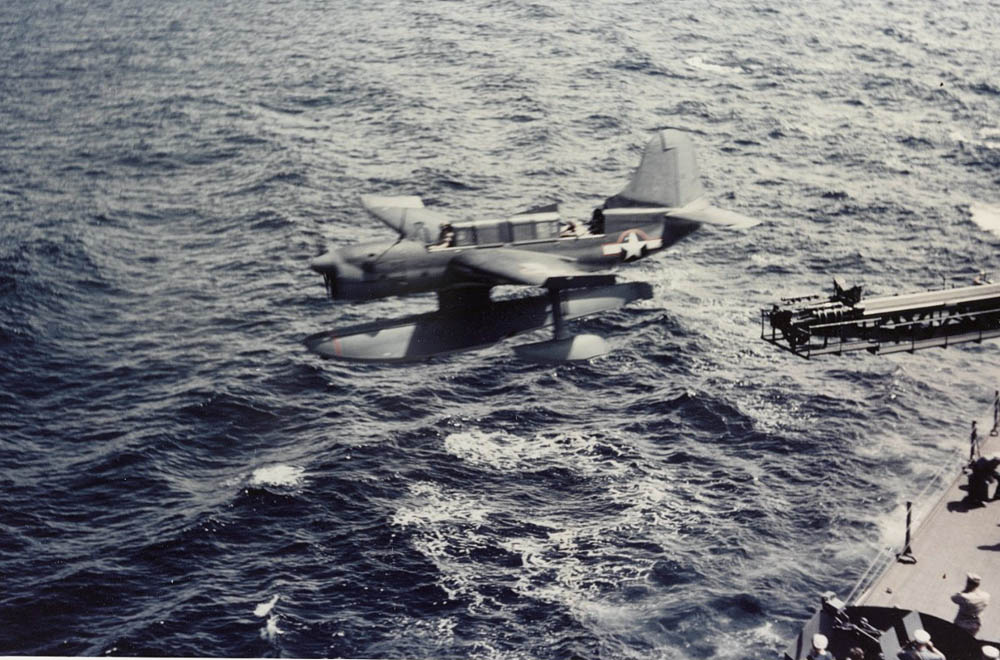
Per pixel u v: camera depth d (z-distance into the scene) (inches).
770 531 2065.7
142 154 4347.9
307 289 3125.0
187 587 1916.8
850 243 3400.6
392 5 7022.6
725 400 2517.2
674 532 2065.7
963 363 2711.6
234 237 3511.3
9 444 2356.1
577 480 2235.5
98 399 2556.6
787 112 4781.0
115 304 3046.3
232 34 6417.3
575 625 1830.7
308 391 2576.3
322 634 1813.5
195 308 3019.2
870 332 1501.0
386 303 3056.1
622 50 5748.0
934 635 1250.6
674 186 1747.0
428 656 1771.7
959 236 3440.0
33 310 2977.4
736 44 5940.0
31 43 6382.9
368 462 2274.9
